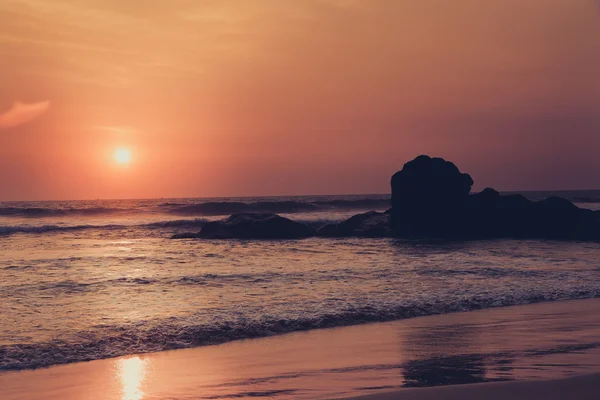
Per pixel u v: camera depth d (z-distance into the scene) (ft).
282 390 29.43
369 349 38.47
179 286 62.54
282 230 132.98
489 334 42.45
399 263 83.20
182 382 31.40
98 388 30.68
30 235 144.25
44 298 55.36
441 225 133.90
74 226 161.48
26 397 29.27
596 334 42.06
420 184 135.74
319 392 28.91
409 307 52.39
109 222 182.50
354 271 74.02
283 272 72.95
